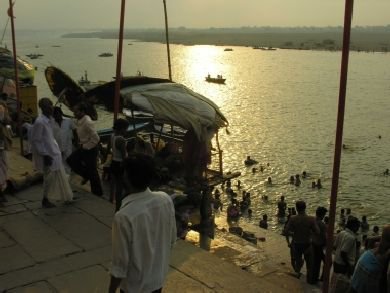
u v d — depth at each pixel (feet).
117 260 11.29
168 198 12.09
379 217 76.28
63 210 24.75
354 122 151.53
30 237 21.44
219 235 31.63
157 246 11.80
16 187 27.20
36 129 23.91
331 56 472.44
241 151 116.88
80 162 27.63
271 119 156.35
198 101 33.71
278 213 75.92
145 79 37.42
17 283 17.52
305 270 31.55
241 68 351.05
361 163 106.83
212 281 18.01
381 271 15.08
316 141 126.41
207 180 33.45
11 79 51.72
